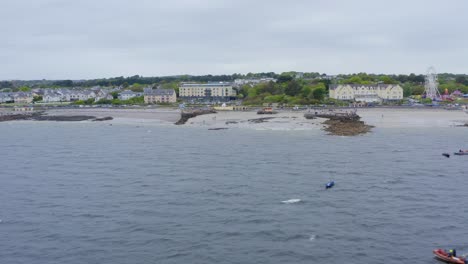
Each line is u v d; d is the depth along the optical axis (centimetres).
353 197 7756
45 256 5734
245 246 5869
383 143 12950
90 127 18900
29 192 8475
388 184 8519
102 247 5941
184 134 15900
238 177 9162
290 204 7419
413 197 7725
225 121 19112
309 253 5653
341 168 9794
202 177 9225
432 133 14900
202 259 5541
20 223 6856
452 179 8850
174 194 8075
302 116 19675
